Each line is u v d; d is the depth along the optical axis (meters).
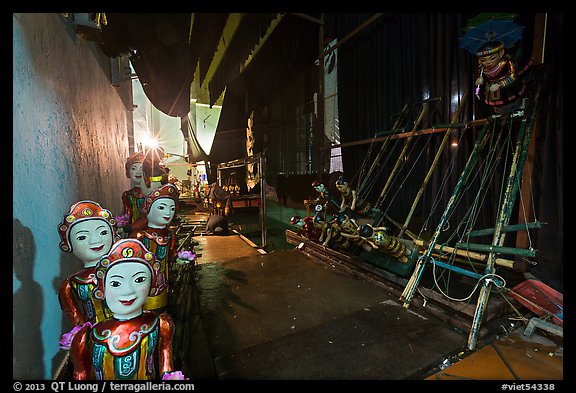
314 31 5.77
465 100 3.29
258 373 1.66
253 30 5.46
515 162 2.52
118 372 1.24
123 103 5.54
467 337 2.02
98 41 2.80
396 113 4.20
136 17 2.54
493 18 2.44
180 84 4.20
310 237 4.54
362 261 3.39
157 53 3.15
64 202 2.14
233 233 7.15
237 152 11.03
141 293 1.28
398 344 1.94
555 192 2.47
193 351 1.88
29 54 1.69
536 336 2.00
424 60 3.78
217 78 7.48
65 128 2.27
